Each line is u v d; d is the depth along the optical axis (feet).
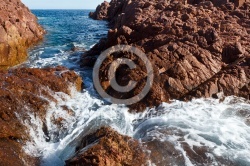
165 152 29.91
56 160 31.45
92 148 27.30
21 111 35.65
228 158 29.01
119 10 159.94
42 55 72.49
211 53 46.11
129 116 38.78
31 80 40.45
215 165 28.19
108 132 30.50
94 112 39.27
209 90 40.14
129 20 75.56
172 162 28.66
